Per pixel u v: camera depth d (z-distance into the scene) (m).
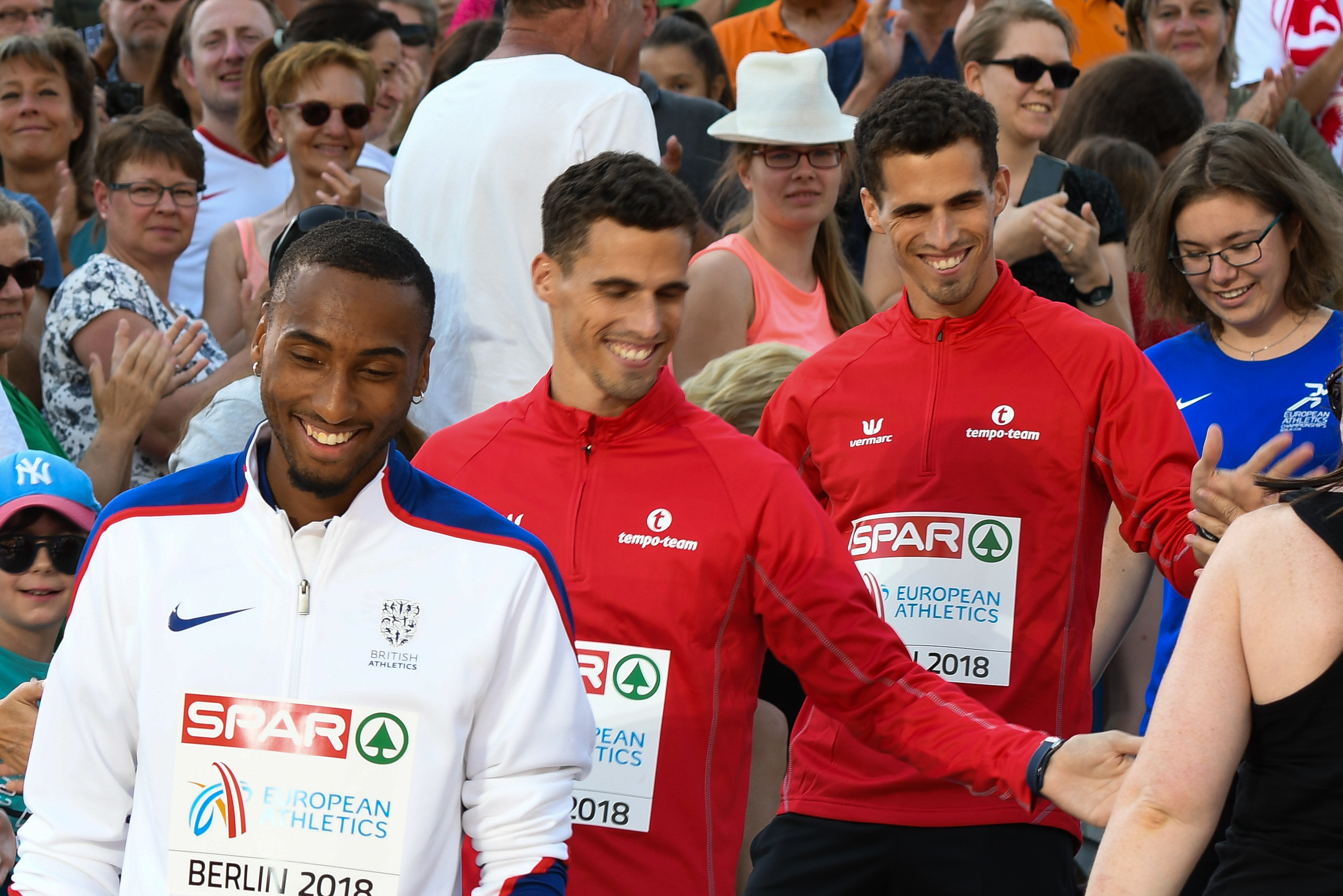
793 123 11.88
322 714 5.44
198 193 13.31
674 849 7.25
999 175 8.88
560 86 10.45
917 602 8.65
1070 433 8.55
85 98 15.16
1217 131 9.98
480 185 10.41
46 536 9.26
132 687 5.54
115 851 5.55
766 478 7.48
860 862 8.63
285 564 5.55
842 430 9.07
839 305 12.56
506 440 7.90
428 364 5.71
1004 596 8.54
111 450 11.39
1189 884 9.27
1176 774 5.50
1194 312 10.56
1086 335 8.64
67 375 12.38
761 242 12.23
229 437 9.56
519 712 5.60
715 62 16.61
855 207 14.65
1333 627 5.35
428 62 18.25
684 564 7.38
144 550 5.55
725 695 7.43
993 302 8.86
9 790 8.30
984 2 17.02
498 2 18.73
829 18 18.28
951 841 8.47
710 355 11.81
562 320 7.54
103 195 13.25
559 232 7.41
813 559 7.36
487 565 5.65
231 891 5.39
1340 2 17.67
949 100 8.46
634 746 7.30
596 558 7.46
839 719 7.51
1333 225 9.80
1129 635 11.61
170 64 17.17
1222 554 5.73
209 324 13.58
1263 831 5.56
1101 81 15.16
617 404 7.69
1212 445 7.54
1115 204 13.45
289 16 19.36
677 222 7.25
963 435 8.70
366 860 5.39
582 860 7.26
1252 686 5.54
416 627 5.54
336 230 5.43
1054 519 8.58
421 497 5.78
